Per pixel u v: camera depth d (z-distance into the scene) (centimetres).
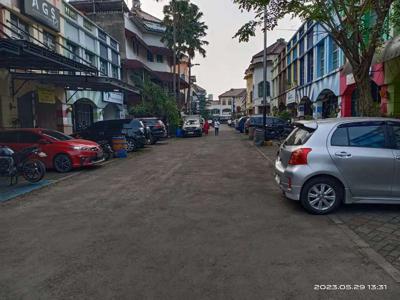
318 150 614
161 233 542
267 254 451
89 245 497
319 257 438
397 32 1095
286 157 665
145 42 4372
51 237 536
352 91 1719
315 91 2267
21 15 1627
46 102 1858
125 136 1862
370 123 626
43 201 784
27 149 1024
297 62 2872
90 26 2538
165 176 1081
